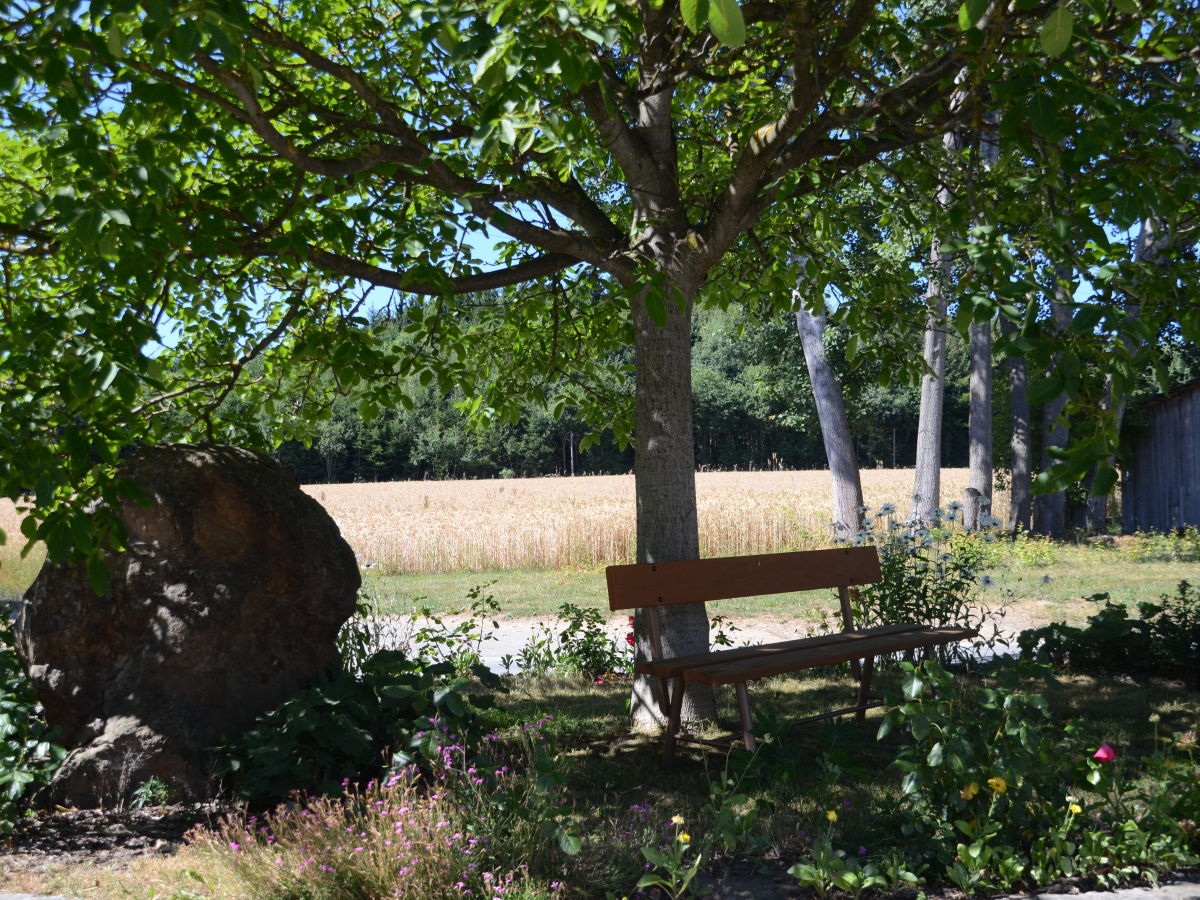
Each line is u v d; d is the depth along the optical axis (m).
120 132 4.87
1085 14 3.98
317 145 5.15
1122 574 14.20
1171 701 6.43
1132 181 3.40
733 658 5.22
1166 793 3.86
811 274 7.06
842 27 4.42
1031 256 3.85
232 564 5.09
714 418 86.62
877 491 30.45
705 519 20.14
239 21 3.21
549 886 3.46
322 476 87.12
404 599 13.65
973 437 20.80
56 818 4.45
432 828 3.51
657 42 5.16
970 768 3.72
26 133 4.18
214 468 5.19
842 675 7.68
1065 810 3.86
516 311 7.88
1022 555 15.71
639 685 6.08
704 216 6.20
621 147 5.55
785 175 5.30
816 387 19.41
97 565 3.64
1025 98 3.53
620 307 7.28
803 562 6.17
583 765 5.24
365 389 6.00
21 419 3.76
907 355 7.52
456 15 3.62
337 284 6.47
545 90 4.24
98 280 4.09
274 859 3.56
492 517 22.92
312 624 5.35
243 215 4.69
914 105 4.51
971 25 2.94
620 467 92.56
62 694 4.86
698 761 5.27
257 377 7.65
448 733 4.46
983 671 7.49
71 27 3.36
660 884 3.53
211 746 4.78
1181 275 3.99
